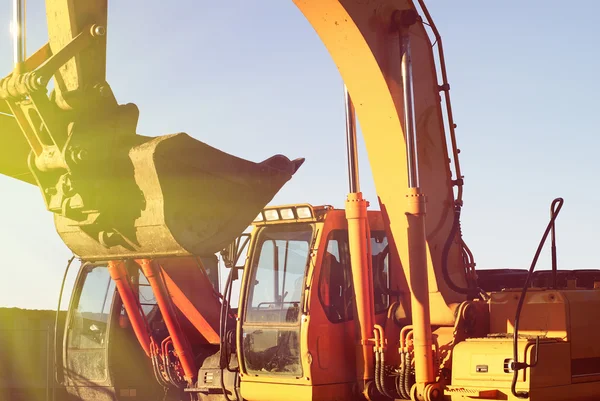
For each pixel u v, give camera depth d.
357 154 7.04
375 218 7.58
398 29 7.00
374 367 6.95
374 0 7.02
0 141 6.46
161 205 5.12
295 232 7.30
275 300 7.27
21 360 12.94
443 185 7.50
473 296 7.43
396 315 7.21
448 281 7.26
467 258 7.63
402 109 7.08
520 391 6.05
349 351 7.11
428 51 7.55
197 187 5.29
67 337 9.34
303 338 6.88
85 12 5.40
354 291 6.96
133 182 5.24
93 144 5.16
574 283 6.99
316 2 6.84
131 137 5.37
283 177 5.76
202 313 8.84
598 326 6.70
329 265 7.14
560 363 6.31
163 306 8.33
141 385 9.12
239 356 7.40
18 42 5.25
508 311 6.82
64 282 9.12
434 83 7.55
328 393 6.92
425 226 7.12
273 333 7.20
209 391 8.31
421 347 6.46
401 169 7.16
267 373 7.22
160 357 8.65
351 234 6.93
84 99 5.21
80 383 9.20
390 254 7.34
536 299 6.64
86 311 9.29
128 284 8.38
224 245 5.39
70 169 5.10
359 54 6.99
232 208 5.46
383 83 7.00
